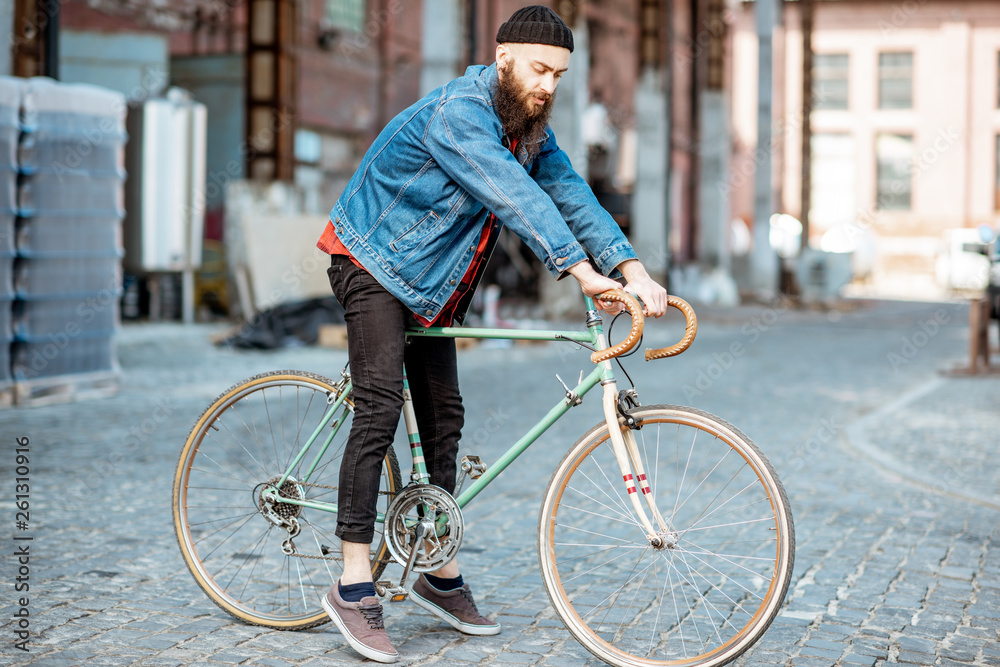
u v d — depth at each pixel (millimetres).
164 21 17109
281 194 14805
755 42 36688
